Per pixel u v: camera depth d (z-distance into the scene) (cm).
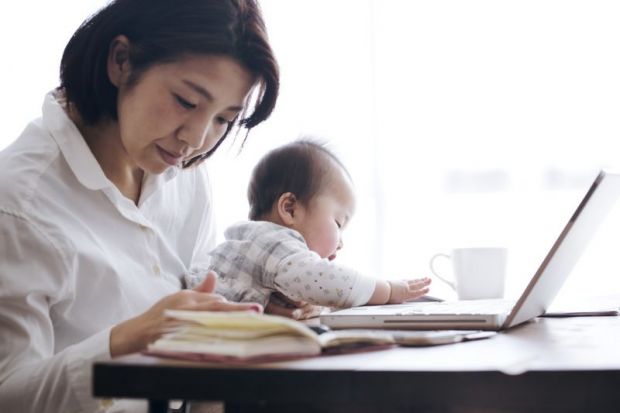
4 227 101
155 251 130
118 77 115
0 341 98
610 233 223
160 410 64
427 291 139
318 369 58
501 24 229
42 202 108
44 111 119
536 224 224
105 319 112
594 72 224
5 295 98
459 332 79
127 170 128
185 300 78
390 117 234
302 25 238
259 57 113
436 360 62
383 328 93
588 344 72
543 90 226
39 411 91
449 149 230
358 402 58
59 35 239
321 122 236
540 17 227
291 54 238
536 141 225
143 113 110
